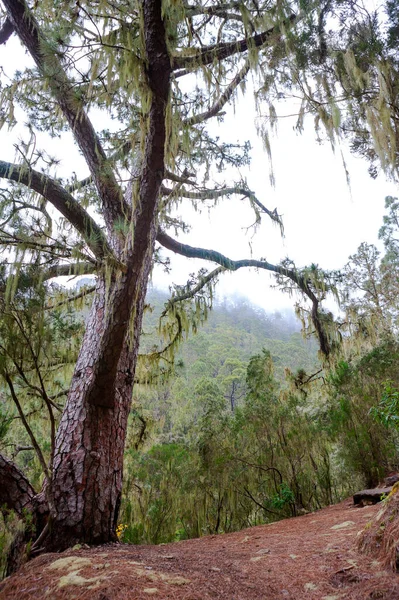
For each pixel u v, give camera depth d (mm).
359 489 6152
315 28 3211
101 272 3645
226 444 6258
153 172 3385
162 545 3668
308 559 2293
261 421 6562
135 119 4566
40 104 4957
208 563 2377
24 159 3648
